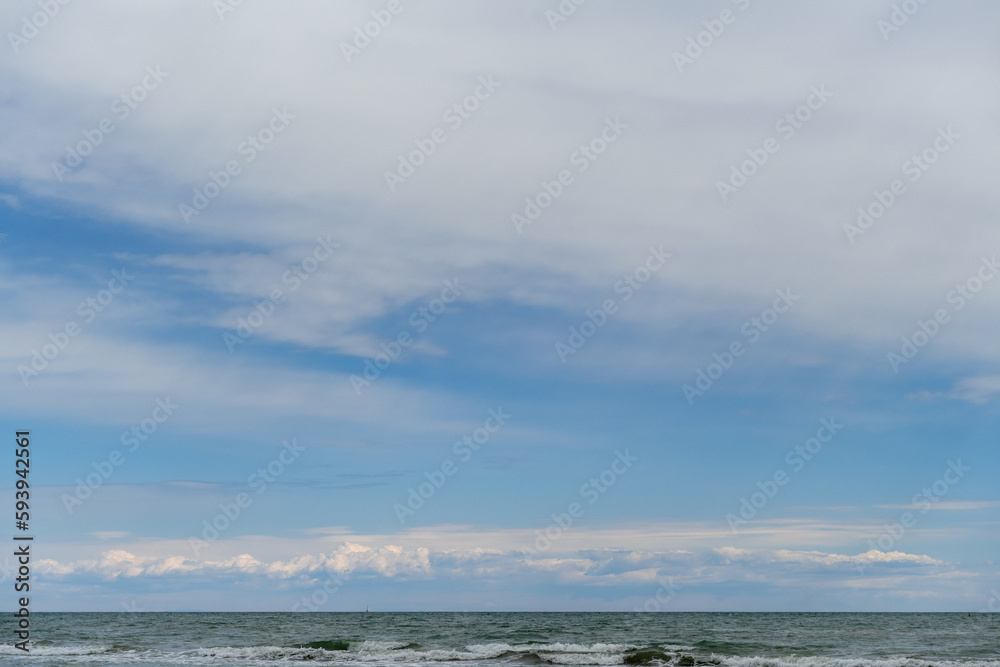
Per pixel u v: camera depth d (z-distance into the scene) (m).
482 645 47.53
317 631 69.69
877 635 62.94
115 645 51.62
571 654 42.84
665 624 92.75
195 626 83.31
